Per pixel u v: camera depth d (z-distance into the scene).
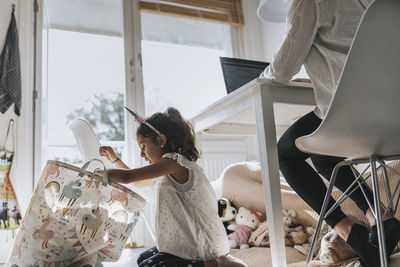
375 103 0.95
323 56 1.28
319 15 1.25
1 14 2.60
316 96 1.30
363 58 0.92
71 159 2.72
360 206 1.40
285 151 1.48
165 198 1.36
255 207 2.13
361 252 1.21
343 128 1.00
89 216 1.25
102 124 2.81
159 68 3.02
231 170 2.26
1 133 2.48
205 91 3.15
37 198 1.21
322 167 1.61
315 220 1.90
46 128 2.66
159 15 3.11
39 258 1.21
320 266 1.44
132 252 2.40
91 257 1.30
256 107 1.47
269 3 2.31
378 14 0.89
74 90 2.78
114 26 2.96
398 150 1.06
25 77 2.62
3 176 2.40
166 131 1.49
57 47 2.78
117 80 2.90
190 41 3.17
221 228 1.42
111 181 1.28
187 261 1.29
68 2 2.86
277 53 1.34
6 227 2.34
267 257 1.64
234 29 3.34
